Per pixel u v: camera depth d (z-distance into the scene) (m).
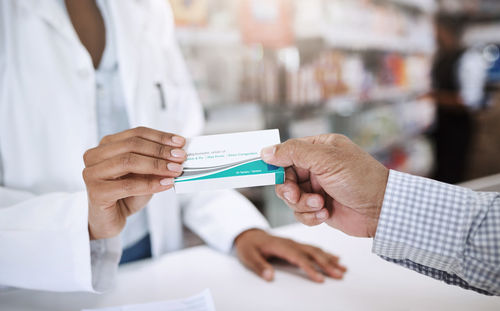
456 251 0.55
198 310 0.64
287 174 0.65
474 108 3.69
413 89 3.59
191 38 2.03
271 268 0.77
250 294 0.70
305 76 2.57
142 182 0.59
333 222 0.68
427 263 0.59
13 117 0.84
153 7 1.12
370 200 0.59
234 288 0.73
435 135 3.80
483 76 3.64
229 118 2.25
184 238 1.84
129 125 1.02
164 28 1.16
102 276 0.72
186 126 1.21
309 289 0.71
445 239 0.56
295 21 2.55
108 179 0.61
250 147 0.62
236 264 0.84
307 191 0.69
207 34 2.08
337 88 2.82
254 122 2.34
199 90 2.12
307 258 0.80
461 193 0.56
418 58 3.61
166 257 0.88
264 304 0.67
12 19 0.83
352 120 2.95
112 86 0.98
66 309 0.68
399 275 0.75
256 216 0.97
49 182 0.88
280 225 2.44
